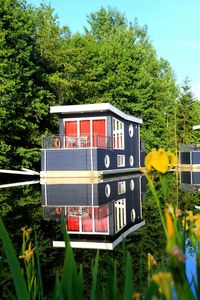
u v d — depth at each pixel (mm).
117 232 7859
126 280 695
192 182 18844
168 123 43594
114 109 21797
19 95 24625
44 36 29109
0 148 23938
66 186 16984
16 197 13469
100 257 5305
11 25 25031
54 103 28203
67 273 636
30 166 26953
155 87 41938
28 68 25312
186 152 28594
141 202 12758
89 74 33094
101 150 20391
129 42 42438
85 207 11453
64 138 20375
